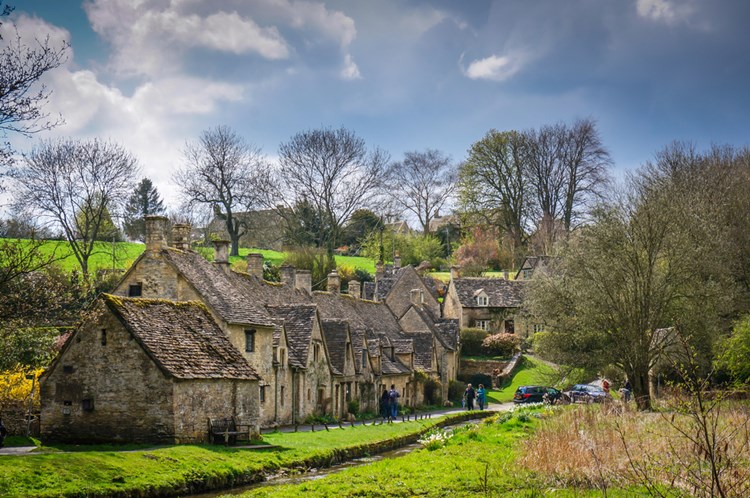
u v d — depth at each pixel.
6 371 34.09
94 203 70.06
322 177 89.56
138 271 43.44
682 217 46.91
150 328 30.81
